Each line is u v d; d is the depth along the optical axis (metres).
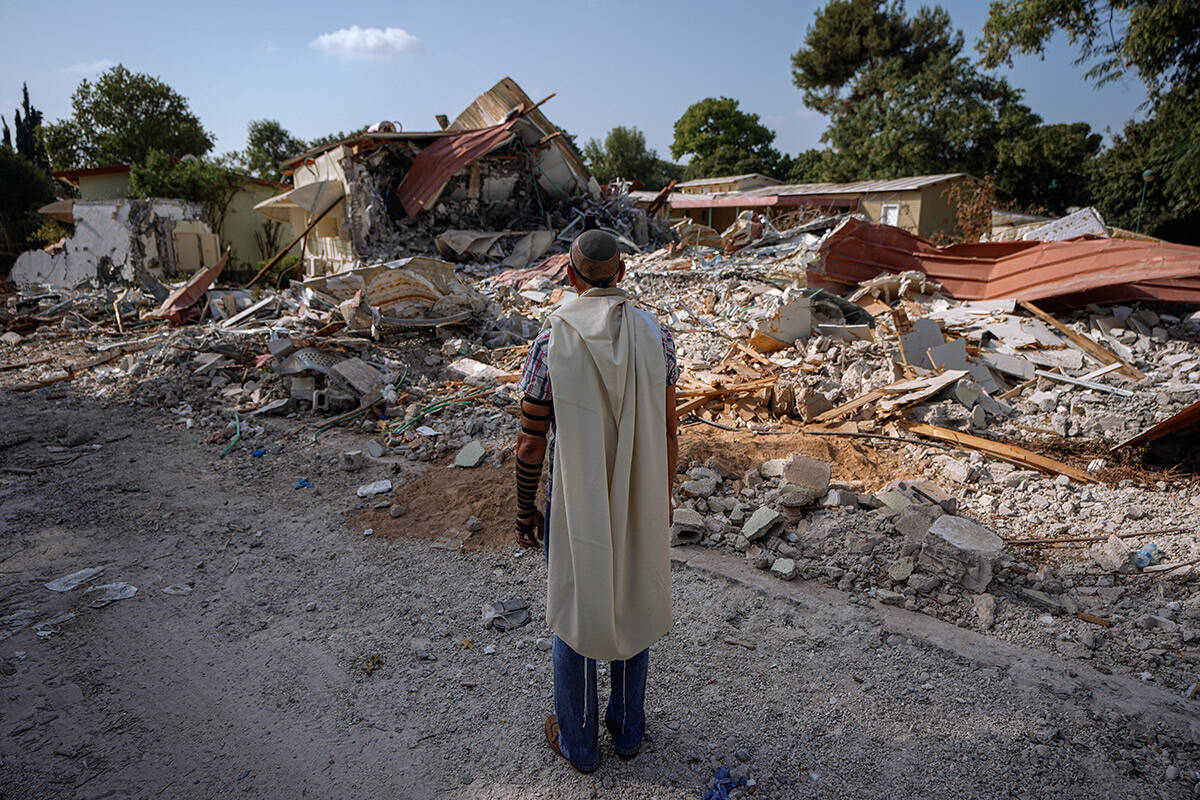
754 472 4.55
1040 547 3.90
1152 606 3.31
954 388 6.03
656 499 2.15
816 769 2.41
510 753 2.50
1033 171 30.06
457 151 16.05
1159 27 15.39
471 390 6.85
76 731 2.58
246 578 3.73
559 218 18.08
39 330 11.20
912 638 3.10
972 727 2.58
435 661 3.03
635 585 2.18
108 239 18.06
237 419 6.43
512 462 5.08
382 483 4.89
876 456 5.27
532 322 9.71
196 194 23.72
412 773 2.41
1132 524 4.10
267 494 4.86
